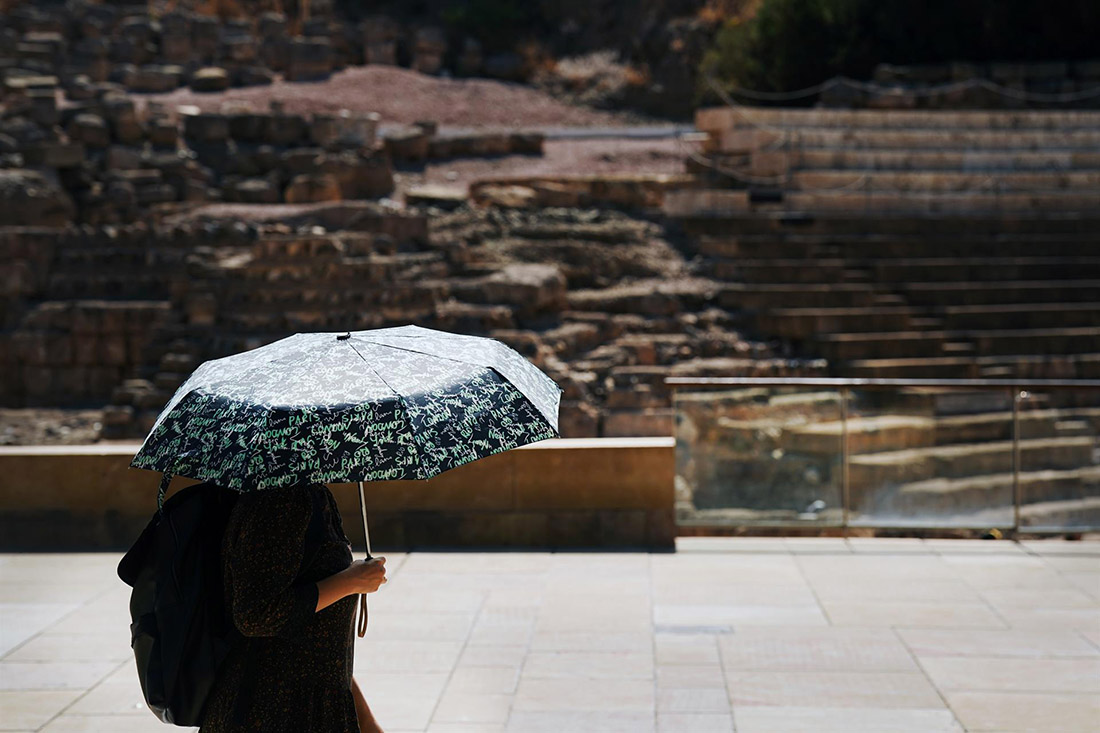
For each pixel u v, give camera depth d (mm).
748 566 8180
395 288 16125
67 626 6879
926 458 9070
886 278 18469
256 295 16203
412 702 5578
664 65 35906
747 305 17828
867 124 21938
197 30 32500
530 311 16766
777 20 27703
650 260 19172
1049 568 8086
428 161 25469
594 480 8773
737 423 9031
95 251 18406
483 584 7734
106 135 23297
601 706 5516
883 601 7273
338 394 3086
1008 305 17938
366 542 3549
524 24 38812
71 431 15367
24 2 33781
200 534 3404
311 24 34125
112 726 5324
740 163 21281
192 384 3316
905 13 26422
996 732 5156
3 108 24672
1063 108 24047
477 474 8797
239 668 3389
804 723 5289
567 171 25047
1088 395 9086
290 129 25062
